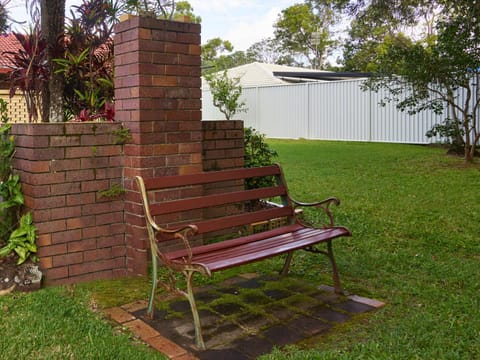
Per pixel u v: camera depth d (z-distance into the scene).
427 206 6.73
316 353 2.73
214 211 5.08
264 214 3.94
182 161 4.22
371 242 5.12
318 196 7.55
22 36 5.41
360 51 23.30
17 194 3.82
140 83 3.92
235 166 5.25
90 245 4.02
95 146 3.98
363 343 2.88
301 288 3.87
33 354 2.70
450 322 3.12
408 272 4.21
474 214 6.17
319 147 15.29
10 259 3.78
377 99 16.58
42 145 3.73
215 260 3.08
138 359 2.68
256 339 2.98
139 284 3.91
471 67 10.17
